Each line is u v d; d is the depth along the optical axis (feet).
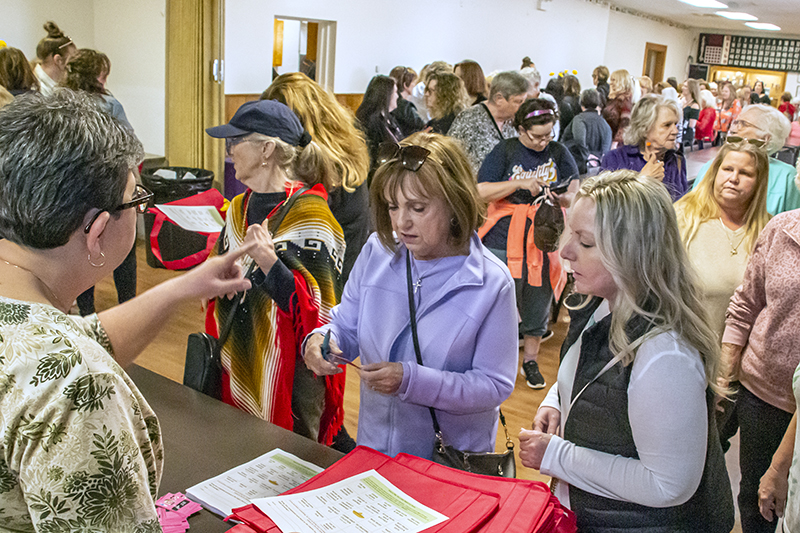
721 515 4.06
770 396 6.10
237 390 6.58
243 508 3.89
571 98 22.22
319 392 6.75
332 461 4.80
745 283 6.46
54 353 2.43
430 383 4.70
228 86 20.08
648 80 35.01
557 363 13.10
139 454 2.66
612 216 3.84
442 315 4.97
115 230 2.84
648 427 3.81
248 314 6.46
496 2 32.96
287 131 6.55
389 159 4.80
